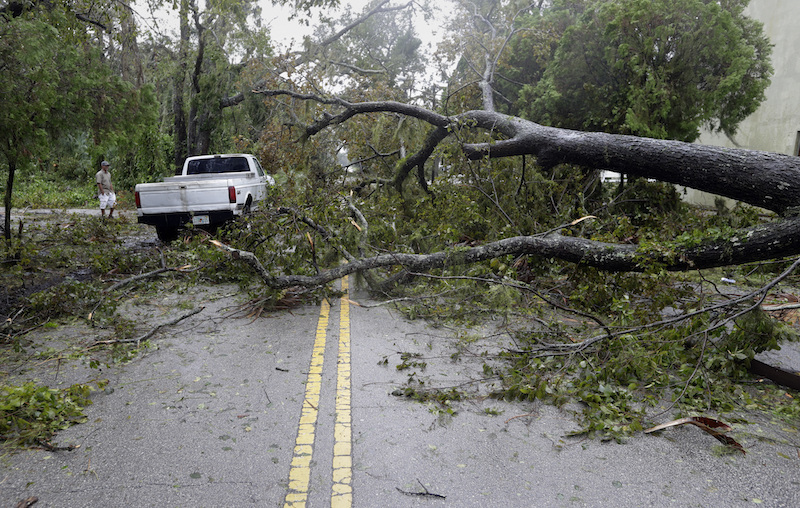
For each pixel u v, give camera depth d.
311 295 6.96
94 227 12.09
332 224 7.50
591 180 10.06
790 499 2.70
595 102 11.39
